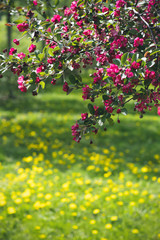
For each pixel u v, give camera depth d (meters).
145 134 9.57
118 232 4.03
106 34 2.29
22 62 2.34
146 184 5.68
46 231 4.04
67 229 4.09
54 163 6.87
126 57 1.92
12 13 2.61
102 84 2.22
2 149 7.71
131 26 2.21
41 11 2.67
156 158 7.34
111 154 7.74
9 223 4.18
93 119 2.33
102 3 2.53
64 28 2.32
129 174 6.27
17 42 2.36
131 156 7.64
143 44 2.18
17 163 6.61
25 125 10.12
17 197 4.93
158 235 4.00
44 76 2.19
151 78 1.98
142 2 2.30
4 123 10.12
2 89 10.48
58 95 14.55
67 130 9.70
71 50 2.25
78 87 2.31
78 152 7.79
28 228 4.10
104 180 5.88
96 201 4.77
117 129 9.92
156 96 2.27
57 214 4.42
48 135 9.05
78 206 4.66
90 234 4.01
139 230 4.13
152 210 4.58
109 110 2.22
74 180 5.73
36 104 13.34
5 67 2.34
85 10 2.29
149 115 11.78
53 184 5.48
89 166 6.68
